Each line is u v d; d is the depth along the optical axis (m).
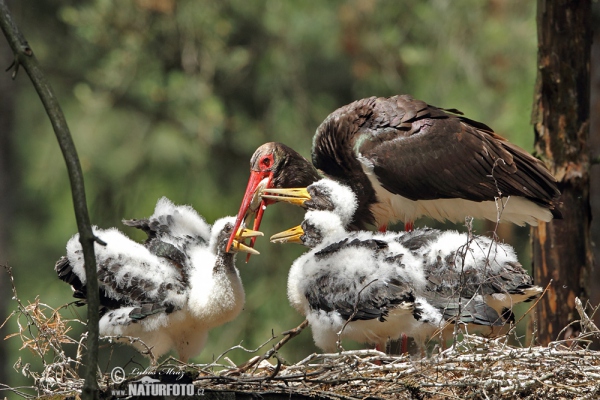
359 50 17.31
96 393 6.82
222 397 7.98
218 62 18.02
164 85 17.94
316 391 8.03
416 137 11.60
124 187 18.41
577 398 8.09
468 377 8.16
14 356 17.62
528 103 15.95
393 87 17.56
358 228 12.07
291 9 17.52
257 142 18.14
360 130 11.88
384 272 9.12
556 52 10.72
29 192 19.31
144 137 18.58
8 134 17.47
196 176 18.30
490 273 9.20
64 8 17.98
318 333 9.49
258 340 16.41
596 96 14.09
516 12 17.23
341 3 17.48
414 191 11.61
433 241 9.48
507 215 11.55
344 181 12.09
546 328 10.90
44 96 7.04
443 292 9.18
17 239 19.00
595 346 11.07
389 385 8.28
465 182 11.46
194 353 10.23
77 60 18.92
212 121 17.56
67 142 6.96
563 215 10.91
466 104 16.92
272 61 18.05
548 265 10.99
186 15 17.67
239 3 17.98
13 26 7.15
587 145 10.93
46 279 18.59
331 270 9.37
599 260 13.80
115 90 18.14
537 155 11.07
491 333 9.26
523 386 7.98
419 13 17.31
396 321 9.12
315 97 18.06
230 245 9.70
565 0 10.66
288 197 11.00
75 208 6.91
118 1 17.53
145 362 15.40
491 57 17.06
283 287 16.83
